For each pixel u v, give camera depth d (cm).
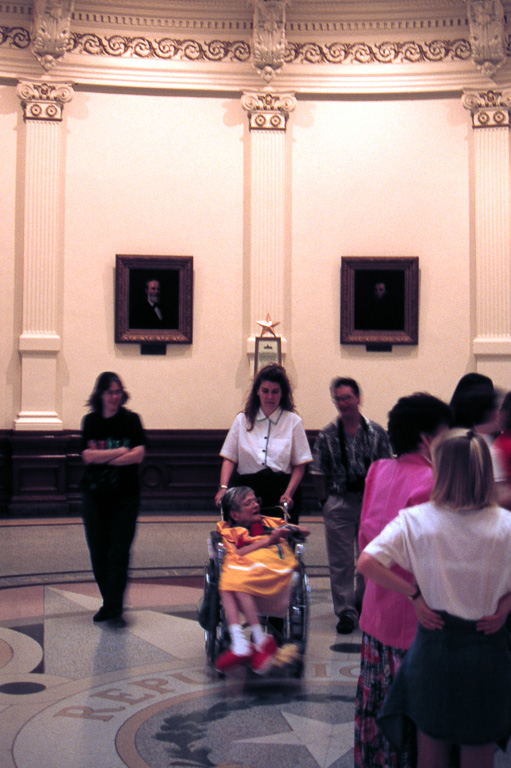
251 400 525
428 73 1067
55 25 1034
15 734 364
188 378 1077
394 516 289
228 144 1083
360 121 1080
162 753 346
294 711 395
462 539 247
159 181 1077
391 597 284
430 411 295
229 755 344
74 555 781
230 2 1058
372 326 1070
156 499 1077
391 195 1077
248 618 429
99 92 1070
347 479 545
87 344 1062
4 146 1051
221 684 434
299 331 1078
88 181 1066
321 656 486
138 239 1073
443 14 1056
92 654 484
